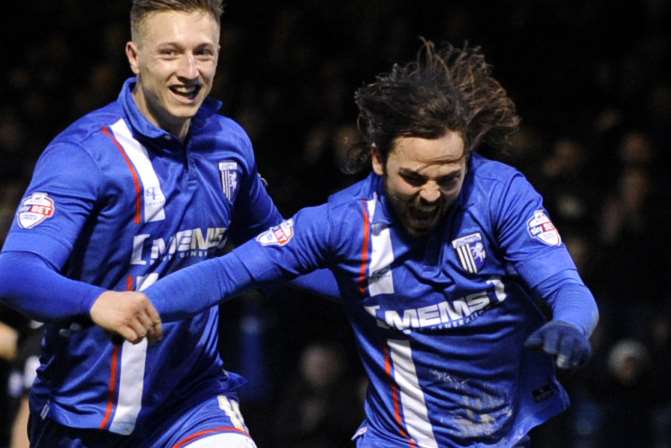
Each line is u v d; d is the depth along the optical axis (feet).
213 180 34.86
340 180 75.20
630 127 83.87
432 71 31.96
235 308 71.26
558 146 74.02
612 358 67.00
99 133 33.53
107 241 33.55
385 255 32.45
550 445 66.69
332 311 71.67
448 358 32.99
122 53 86.48
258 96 82.64
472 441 33.83
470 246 32.24
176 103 33.30
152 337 30.40
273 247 32.40
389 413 33.96
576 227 71.31
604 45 89.10
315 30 90.22
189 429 35.06
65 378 34.91
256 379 70.69
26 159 79.51
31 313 30.99
